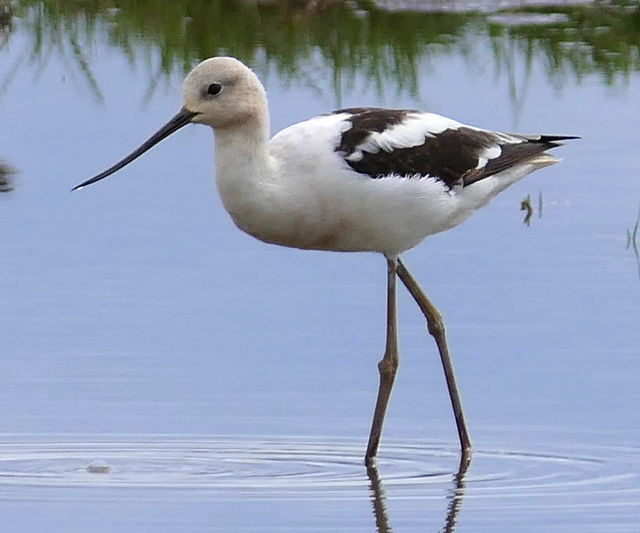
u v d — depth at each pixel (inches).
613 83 803.4
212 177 676.1
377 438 469.7
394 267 487.5
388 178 466.3
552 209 650.8
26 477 448.1
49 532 410.0
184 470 455.8
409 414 496.7
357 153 465.4
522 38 890.7
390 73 816.9
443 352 488.4
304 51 864.3
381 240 476.7
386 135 470.9
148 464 460.4
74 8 951.6
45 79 805.9
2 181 664.4
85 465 456.8
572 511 426.9
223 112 454.9
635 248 609.0
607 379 507.2
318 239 472.1
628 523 417.7
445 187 478.6
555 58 848.3
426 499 436.8
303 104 757.3
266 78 807.7
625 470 456.4
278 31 906.7
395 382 515.5
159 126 733.9
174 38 886.4
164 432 479.5
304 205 461.7
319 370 516.1
